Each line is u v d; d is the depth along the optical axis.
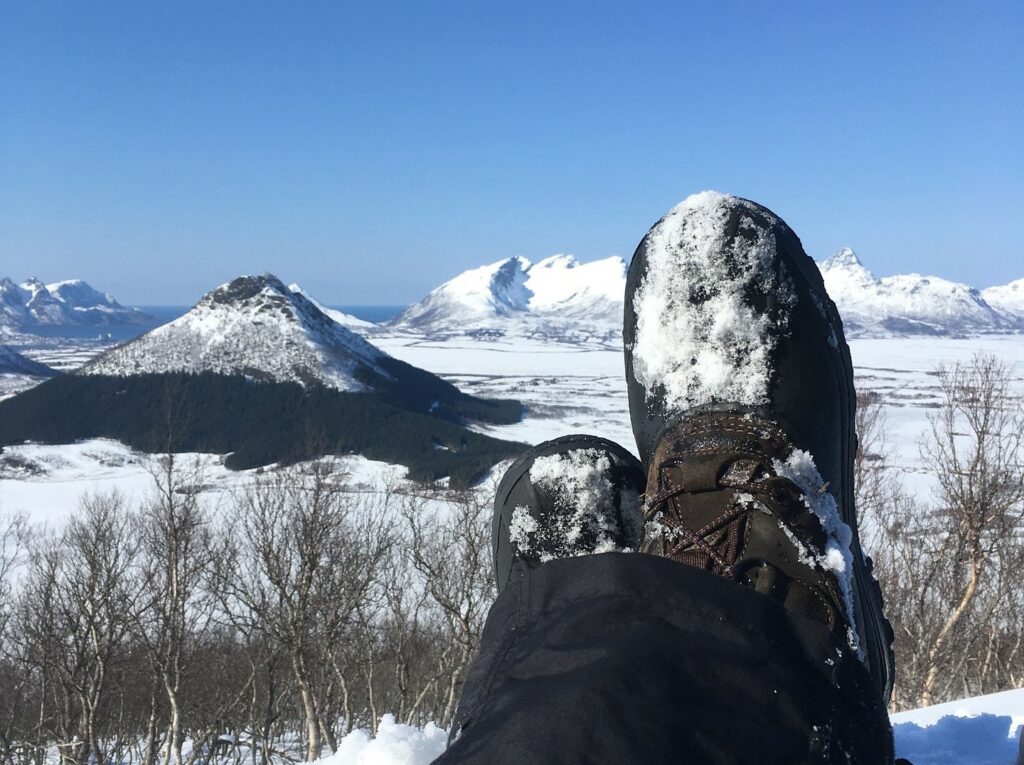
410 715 14.41
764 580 1.13
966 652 12.05
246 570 17.22
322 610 14.45
